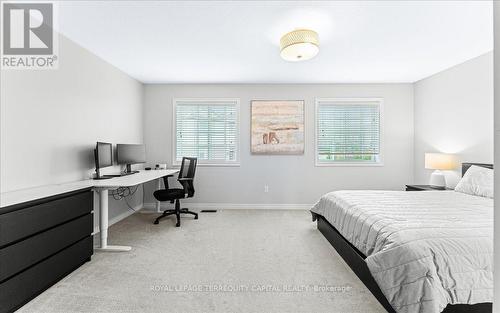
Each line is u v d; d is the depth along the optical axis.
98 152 2.97
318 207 3.27
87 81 3.09
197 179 4.68
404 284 1.44
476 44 2.97
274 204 4.66
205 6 2.20
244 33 2.71
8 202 1.69
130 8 2.23
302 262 2.40
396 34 2.72
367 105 4.67
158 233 3.26
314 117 4.64
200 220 3.88
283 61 3.53
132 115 4.27
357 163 4.65
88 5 2.18
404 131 4.63
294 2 2.14
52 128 2.53
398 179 4.64
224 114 4.73
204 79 4.39
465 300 1.38
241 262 2.40
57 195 2.01
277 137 4.64
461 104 3.57
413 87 4.62
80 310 1.67
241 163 4.66
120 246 2.76
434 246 1.47
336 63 3.60
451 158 3.55
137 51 3.17
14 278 1.64
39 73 2.38
